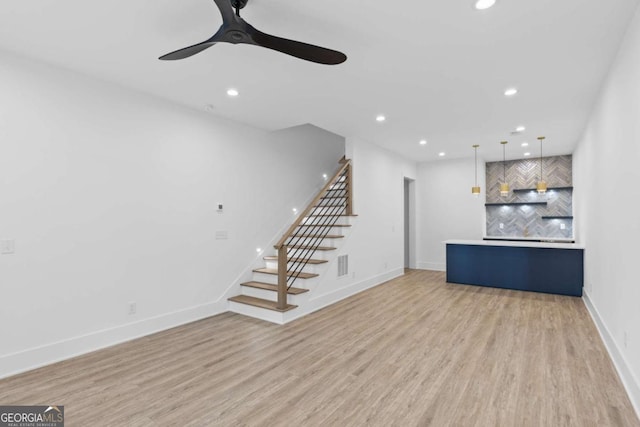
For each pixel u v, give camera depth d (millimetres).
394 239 6754
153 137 3602
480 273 5863
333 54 2074
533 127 4820
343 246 5129
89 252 3104
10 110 2658
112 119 3271
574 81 3225
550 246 5223
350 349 3129
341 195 5715
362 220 5641
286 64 2891
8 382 2516
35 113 2787
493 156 7066
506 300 4883
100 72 3041
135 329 3434
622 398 2264
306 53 2088
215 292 4270
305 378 2574
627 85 2404
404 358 2922
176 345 3244
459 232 7332
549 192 7102
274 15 2205
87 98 3098
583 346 3150
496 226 7664
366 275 5738
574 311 4293
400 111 4125
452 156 7078
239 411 2141
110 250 3250
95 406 2201
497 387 2416
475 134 5219
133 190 3430
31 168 2760
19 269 2695
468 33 2400
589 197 4426
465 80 3205
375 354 3012
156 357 2965
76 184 3020
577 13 2158
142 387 2445
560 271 5203
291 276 4383
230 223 4461
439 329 3658
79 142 3041
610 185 3049
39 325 2799
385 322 3918
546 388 2395
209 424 2012
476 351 3057
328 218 5629
